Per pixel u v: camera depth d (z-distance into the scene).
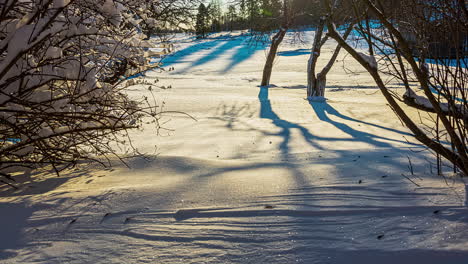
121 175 4.24
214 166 4.55
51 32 3.37
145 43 5.32
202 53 50.53
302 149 6.77
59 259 2.21
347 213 2.71
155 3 5.52
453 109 3.29
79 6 4.35
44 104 3.86
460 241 2.14
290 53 46.41
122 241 2.42
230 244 2.34
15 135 4.16
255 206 2.93
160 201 3.12
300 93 19.61
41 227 2.66
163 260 2.17
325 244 2.27
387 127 10.02
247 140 7.91
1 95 3.72
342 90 20.73
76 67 3.97
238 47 57.47
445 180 3.30
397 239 2.25
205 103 14.70
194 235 2.47
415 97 3.55
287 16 21.36
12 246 2.39
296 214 2.74
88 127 4.18
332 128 9.73
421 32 3.31
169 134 8.71
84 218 2.79
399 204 2.79
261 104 14.93
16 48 3.27
